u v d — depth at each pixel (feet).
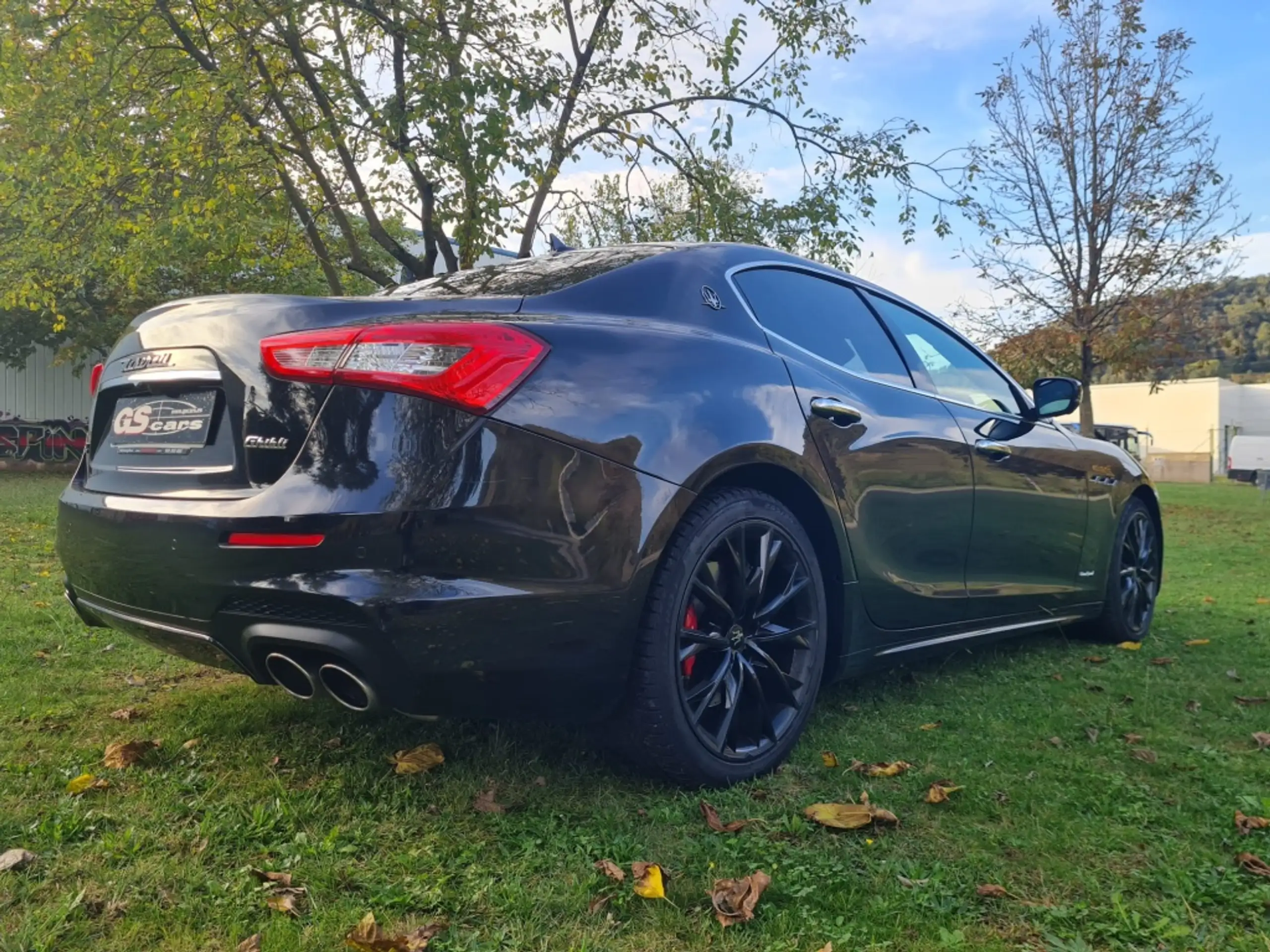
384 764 8.14
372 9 21.42
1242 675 12.16
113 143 23.90
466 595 6.51
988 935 5.63
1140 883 6.30
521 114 21.48
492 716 6.99
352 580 6.37
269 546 6.51
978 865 6.52
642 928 5.65
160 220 24.40
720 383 8.11
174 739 8.66
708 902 5.94
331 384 6.73
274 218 27.55
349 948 5.34
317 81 23.26
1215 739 9.45
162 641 7.64
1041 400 12.60
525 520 6.73
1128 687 11.48
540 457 6.82
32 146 25.71
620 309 8.20
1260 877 6.38
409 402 6.62
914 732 9.50
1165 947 5.52
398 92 21.71
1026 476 12.00
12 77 23.52
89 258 27.71
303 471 6.65
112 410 8.50
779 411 8.51
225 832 6.73
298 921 5.62
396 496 6.47
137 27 22.67
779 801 7.68
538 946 5.43
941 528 10.45
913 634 10.32
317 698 7.05
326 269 27.32
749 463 8.06
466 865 6.36
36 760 8.08
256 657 6.95
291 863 6.28
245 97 22.86
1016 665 12.67
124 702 9.83
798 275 10.27
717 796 7.63
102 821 6.86
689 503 7.49
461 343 6.74
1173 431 157.38
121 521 7.36
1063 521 12.80
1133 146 45.83
